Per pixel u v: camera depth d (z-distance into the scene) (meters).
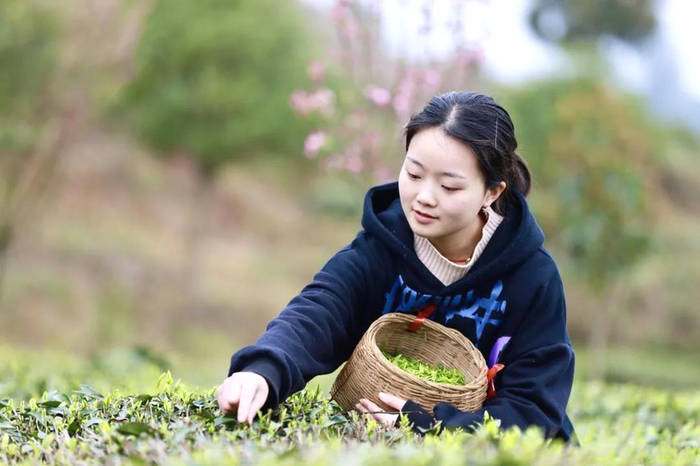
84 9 14.20
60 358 8.47
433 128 2.61
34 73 14.26
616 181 14.28
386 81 8.11
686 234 23.27
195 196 20.72
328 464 1.85
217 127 16.72
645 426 4.84
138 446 2.20
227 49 16.25
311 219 23.50
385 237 2.86
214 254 21.39
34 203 16.05
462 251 2.86
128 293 18.69
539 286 2.82
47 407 2.85
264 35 16.41
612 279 15.25
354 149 8.09
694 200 25.25
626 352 20.58
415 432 2.51
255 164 21.84
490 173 2.64
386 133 8.09
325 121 8.66
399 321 2.81
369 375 2.62
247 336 19.14
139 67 15.05
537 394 2.71
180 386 3.05
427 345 2.85
